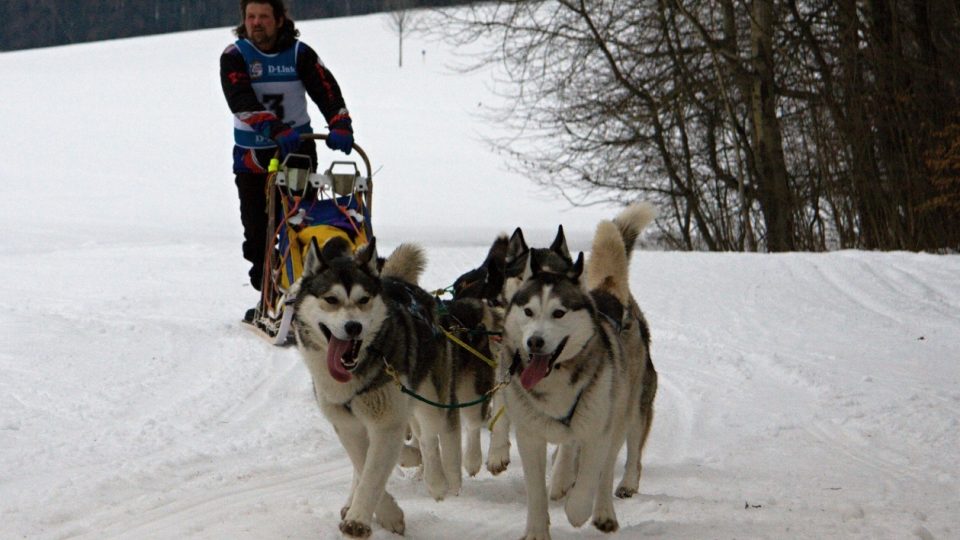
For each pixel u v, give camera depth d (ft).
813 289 54.34
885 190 78.28
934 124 76.28
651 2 87.61
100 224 100.42
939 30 77.36
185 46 310.04
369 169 34.99
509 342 21.09
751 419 31.91
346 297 20.43
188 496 22.56
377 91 227.20
